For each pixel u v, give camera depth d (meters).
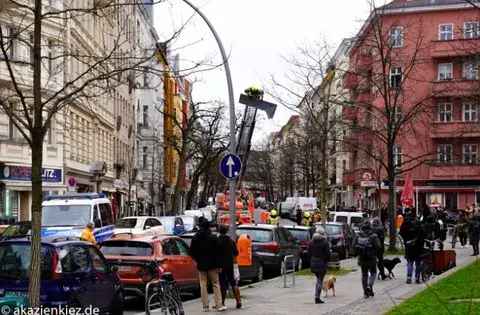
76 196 26.45
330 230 33.25
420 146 57.12
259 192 113.25
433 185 64.25
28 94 28.75
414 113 36.09
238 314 15.78
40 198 10.62
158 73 13.53
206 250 16.28
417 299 16.38
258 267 23.67
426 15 63.53
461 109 63.00
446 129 62.47
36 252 10.49
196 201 98.62
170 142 59.56
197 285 19.64
